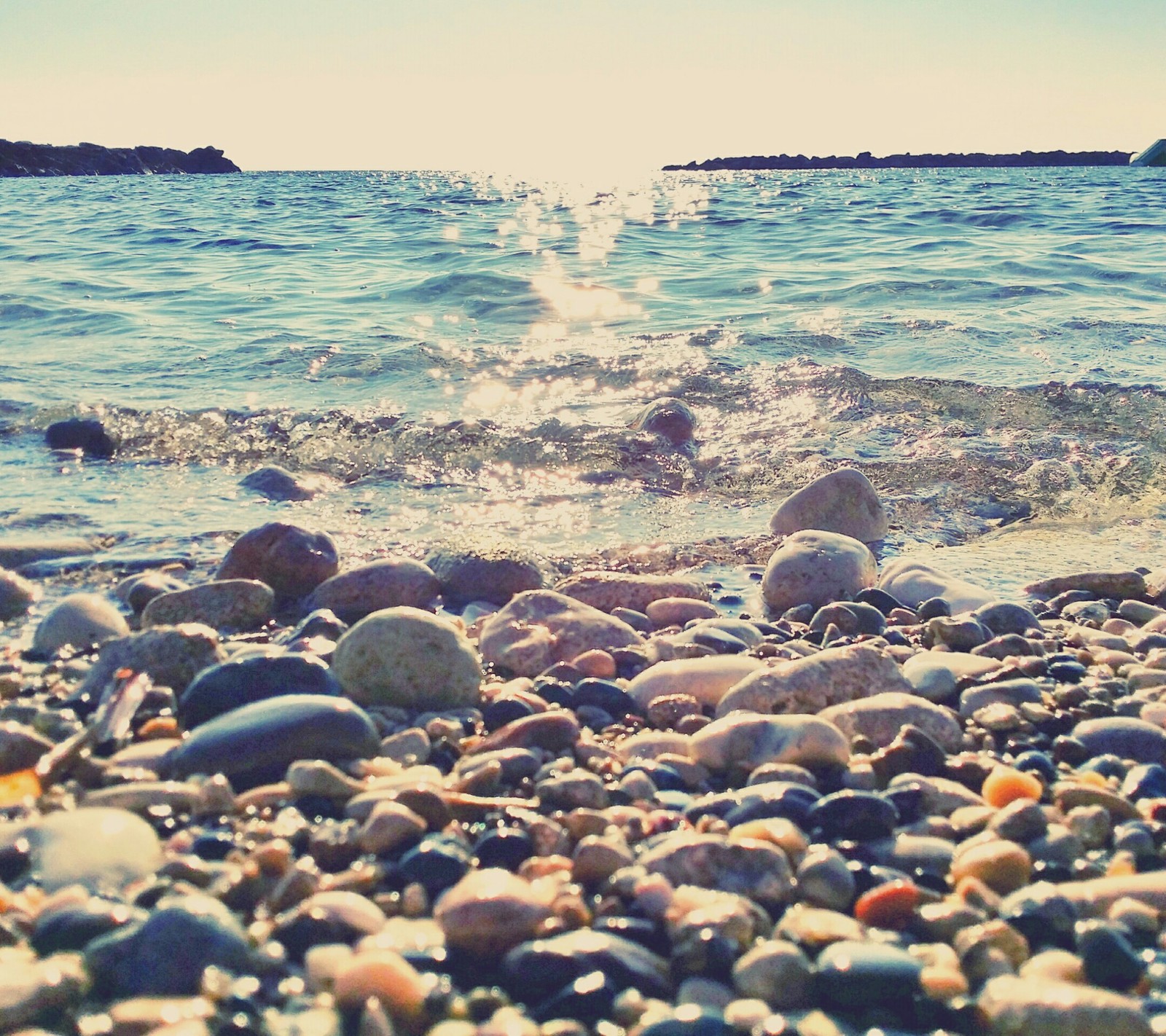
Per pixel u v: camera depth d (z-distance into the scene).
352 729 0.59
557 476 1.16
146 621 0.80
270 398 1.41
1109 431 1.27
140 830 0.51
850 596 0.87
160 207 5.42
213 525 1.01
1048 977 0.44
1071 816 0.54
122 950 0.43
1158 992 0.44
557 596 0.80
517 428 1.28
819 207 5.07
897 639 0.80
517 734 0.61
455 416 1.33
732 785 0.59
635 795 0.57
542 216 4.72
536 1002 0.44
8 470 1.14
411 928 0.46
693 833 0.51
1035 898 0.47
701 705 0.68
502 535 1.01
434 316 2.05
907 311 2.01
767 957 0.44
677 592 0.87
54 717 0.63
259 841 0.51
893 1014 0.43
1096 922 0.46
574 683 0.72
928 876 0.50
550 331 1.87
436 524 1.03
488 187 9.51
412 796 0.53
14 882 0.48
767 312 2.04
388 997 0.42
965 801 0.56
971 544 1.02
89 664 0.72
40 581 0.88
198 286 2.44
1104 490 1.12
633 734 0.65
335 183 10.16
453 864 0.49
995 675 0.71
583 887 0.49
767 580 0.88
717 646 0.77
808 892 0.49
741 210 4.99
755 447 1.23
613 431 1.27
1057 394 1.38
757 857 0.49
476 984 0.44
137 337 1.81
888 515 1.07
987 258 2.80
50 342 1.77
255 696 0.64
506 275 2.49
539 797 0.56
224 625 0.80
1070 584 0.90
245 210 5.12
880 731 0.63
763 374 1.50
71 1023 0.42
